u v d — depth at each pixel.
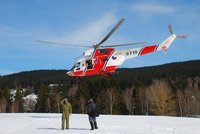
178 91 94.25
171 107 83.88
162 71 140.00
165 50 30.77
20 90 118.38
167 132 20.91
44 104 105.31
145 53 30.16
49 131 20.48
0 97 110.81
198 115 89.88
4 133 19.48
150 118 35.03
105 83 101.75
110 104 90.50
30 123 25.61
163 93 83.44
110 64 28.84
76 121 28.22
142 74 134.62
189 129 23.05
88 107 21.61
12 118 30.75
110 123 26.88
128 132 20.53
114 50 29.31
